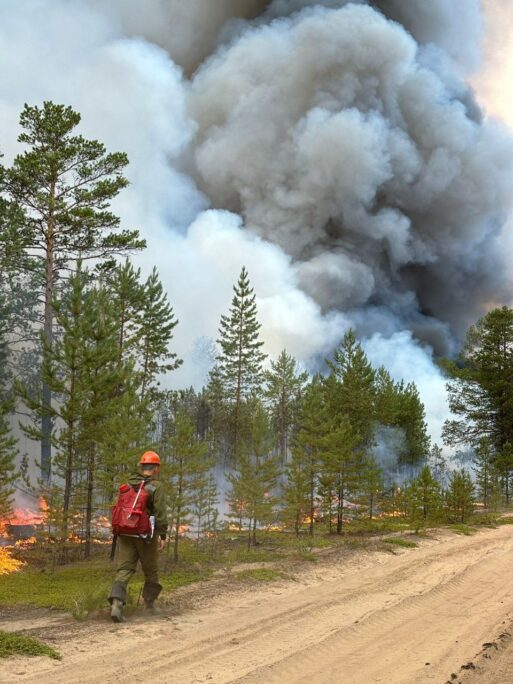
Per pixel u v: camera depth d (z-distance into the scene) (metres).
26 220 29.22
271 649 6.26
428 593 9.59
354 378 25.38
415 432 39.38
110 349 16.47
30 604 9.12
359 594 9.52
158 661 5.79
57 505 14.98
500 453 40.34
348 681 5.24
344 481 20.47
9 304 34.69
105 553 16.38
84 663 5.69
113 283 31.70
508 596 9.34
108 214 30.34
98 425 16.09
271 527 22.22
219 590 9.85
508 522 23.50
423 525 21.17
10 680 5.16
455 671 5.52
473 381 44.78
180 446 14.09
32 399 16.92
